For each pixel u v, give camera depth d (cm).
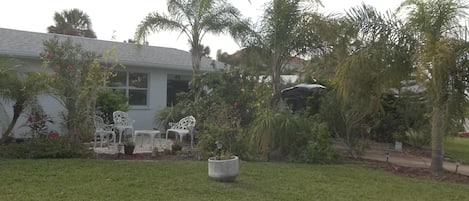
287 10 1330
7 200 578
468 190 785
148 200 611
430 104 932
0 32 1441
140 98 1576
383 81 925
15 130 1165
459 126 903
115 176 748
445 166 1109
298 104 1487
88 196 615
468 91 858
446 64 809
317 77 1711
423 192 752
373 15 951
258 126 1013
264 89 1239
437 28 908
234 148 1001
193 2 1492
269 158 1020
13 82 945
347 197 684
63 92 982
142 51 1683
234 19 1493
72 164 833
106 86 1347
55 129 1294
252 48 1445
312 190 719
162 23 1499
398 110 1427
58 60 980
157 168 835
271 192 690
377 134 1552
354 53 941
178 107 1418
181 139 1164
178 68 1598
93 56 1041
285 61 1416
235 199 638
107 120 1333
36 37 1488
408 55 912
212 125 1039
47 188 649
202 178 764
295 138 1023
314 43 1329
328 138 1061
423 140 1376
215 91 1248
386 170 970
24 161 841
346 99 969
